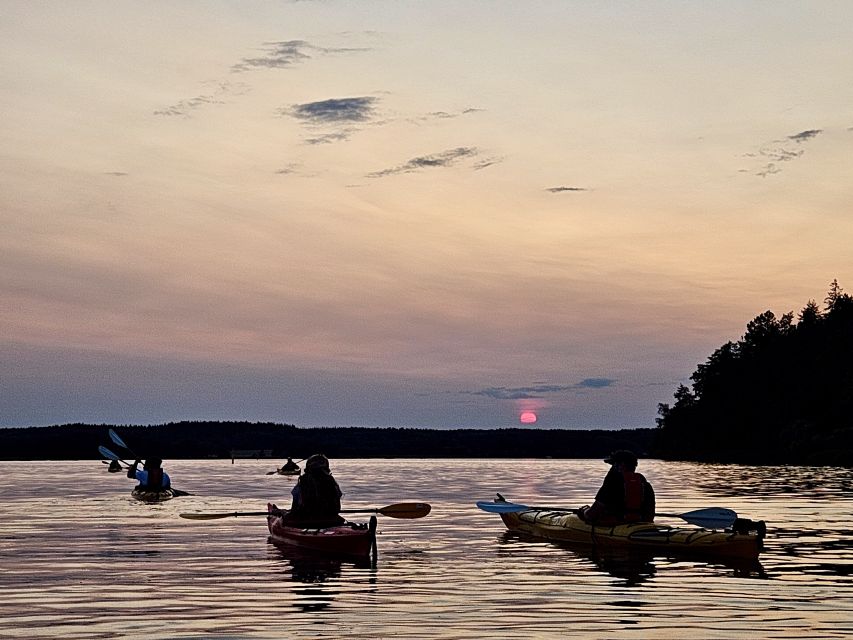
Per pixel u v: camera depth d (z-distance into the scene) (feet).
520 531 64.03
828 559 48.70
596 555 51.16
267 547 55.01
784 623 31.89
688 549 51.88
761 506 88.84
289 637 29.86
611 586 40.11
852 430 305.12
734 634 30.12
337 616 33.27
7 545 56.03
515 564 47.55
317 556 50.78
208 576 43.42
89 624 31.96
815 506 88.74
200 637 29.89
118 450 416.26
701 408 449.06
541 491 123.24
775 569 45.21
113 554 51.70
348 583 41.09
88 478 161.89
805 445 313.12
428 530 65.87
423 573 44.42
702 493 114.83
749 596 37.40
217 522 71.82
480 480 160.97
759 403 419.95
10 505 91.20
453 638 29.68
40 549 54.03
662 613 33.71
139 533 63.26
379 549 54.44
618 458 57.57
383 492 118.83
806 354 424.46
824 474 189.67
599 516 57.00
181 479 163.02
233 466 264.93
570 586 40.14
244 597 37.47
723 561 48.29
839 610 34.27
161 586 40.29
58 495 108.78
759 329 460.55
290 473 183.73
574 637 29.76
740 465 288.51
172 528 66.85
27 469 221.25
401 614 33.68
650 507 57.41
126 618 32.99
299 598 37.14
